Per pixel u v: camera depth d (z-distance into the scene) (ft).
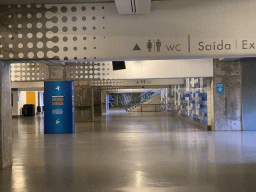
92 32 18.75
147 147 25.91
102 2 18.70
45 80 39.75
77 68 40.88
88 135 35.81
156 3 18.45
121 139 31.50
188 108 55.88
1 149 18.44
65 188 14.12
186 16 18.42
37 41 18.80
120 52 18.63
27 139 32.96
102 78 40.73
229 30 18.28
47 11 18.81
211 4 18.33
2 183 15.19
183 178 15.58
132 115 80.02
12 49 18.76
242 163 19.07
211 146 25.98
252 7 18.21
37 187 14.39
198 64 39.19
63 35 18.80
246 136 32.48
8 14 18.81
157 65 39.83
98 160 20.66
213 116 39.37
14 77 39.04
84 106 58.44
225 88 39.09
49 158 21.77
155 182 14.88
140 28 18.56
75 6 18.76
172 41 18.44
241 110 39.04
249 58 38.29
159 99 107.24
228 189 13.61
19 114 83.76
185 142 28.60
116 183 14.82
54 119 38.81
